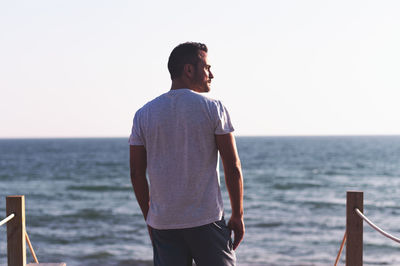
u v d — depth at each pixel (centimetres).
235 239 221
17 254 301
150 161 217
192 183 210
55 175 4397
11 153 9856
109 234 1447
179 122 211
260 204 2305
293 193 2848
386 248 1180
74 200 2527
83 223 1703
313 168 5088
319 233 1447
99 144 18225
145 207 235
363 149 10725
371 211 2039
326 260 1056
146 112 220
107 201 2462
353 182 3569
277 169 4962
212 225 212
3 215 2008
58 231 1518
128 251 1177
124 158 7644
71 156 8431
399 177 4012
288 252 1152
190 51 222
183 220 211
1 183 3641
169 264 219
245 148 11525
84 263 1040
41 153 9856
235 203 214
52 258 1097
